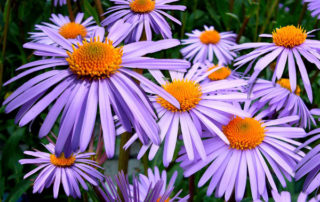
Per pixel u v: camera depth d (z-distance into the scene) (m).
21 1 0.36
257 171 0.21
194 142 0.20
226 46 0.33
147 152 0.25
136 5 0.26
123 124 0.18
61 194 0.29
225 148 0.21
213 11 0.39
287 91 0.24
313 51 0.23
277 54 0.23
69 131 0.18
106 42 0.20
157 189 0.20
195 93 0.21
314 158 0.20
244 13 0.39
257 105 0.23
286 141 0.22
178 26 0.28
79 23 0.33
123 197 0.20
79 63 0.19
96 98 0.19
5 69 0.36
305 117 0.24
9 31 0.35
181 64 0.19
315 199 0.21
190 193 0.23
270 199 0.24
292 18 0.36
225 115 0.21
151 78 0.24
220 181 0.21
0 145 0.35
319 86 0.33
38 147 0.27
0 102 0.32
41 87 0.19
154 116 0.19
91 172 0.24
